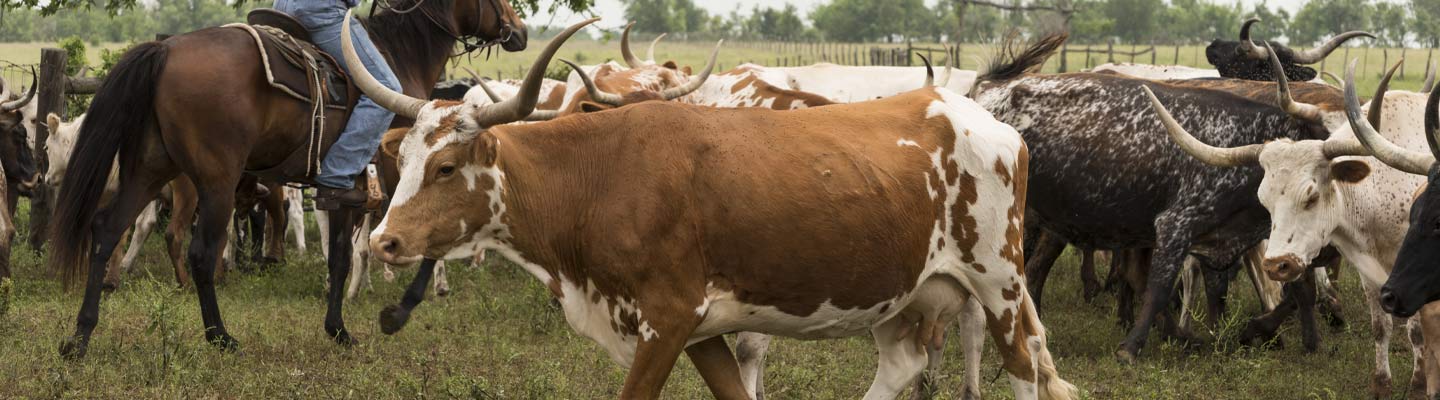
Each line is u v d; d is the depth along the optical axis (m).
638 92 7.04
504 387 6.56
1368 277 6.89
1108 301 10.15
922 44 82.00
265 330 7.84
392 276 9.98
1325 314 9.15
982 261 5.25
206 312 7.12
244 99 6.77
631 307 4.76
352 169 7.54
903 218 4.93
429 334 8.05
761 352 5.85
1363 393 7.31
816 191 4.74
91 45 56.88
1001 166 5.20
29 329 7.60
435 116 4.74
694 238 4.64
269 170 7.29
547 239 4.84
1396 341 8.71
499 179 4.75
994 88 8.66
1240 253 7.84
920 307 5.36
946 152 5.12
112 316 8.05
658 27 90.50
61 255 6.65
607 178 4.73
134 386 6.30
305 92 7.09
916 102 5.25
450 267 10.66
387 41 8.41
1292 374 7.64
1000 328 5.38
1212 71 11.98
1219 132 7.67
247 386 6.30
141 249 11.47
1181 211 7.73
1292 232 6.55
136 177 6.83
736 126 4.81
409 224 4.70
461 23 9.12
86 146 6.55
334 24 7.49
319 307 8.91
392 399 6.25
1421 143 7.14
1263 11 84.88
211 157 6.73
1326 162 6.50
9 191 11.16
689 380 6.83
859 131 5.00
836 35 91.62
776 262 4.73
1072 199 8.16
